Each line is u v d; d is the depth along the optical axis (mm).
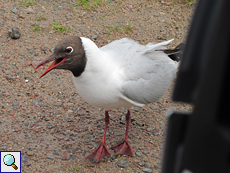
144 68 5113
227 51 1609
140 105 5254
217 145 1650
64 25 8438
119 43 5496
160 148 5555
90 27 8477
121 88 4848
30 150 5363
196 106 1698
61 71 7254
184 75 1981
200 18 1937
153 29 8531
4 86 6676
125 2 9344
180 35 8383
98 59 4605
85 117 6191
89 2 9250
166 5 9312
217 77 1637
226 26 1587
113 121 6137
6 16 8492
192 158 1733
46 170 5023
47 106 6348
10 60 7293
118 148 5488
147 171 5059
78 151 5438
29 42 7848
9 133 5672
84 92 4848
